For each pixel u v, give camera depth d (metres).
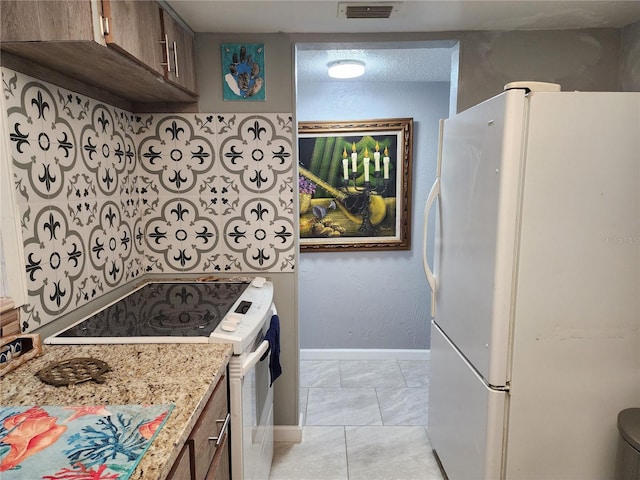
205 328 1.36
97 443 0.77
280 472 1.96
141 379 1.03
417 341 3.17
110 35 1.10
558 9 1.69
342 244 3.05
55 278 1.35
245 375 1.30
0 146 1.11
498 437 1.38
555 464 1.39
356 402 2.60
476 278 1.46
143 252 2.06
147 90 1.69
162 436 0.79
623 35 1.91
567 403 1.36
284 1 1.58
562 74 1.96
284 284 2.10
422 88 2.91
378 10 1.68
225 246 2.07
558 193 1.26
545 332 1.32
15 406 0.90
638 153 1.25
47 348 1.22
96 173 1.61
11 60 1.15
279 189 2.03
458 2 1.62
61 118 1.38
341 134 2.94
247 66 1.95
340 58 2.40
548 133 1.23
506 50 1.95
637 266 1.29
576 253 1.29
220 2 1.58
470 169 1.52
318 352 3.21
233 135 1.99
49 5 1.06
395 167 2.96
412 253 3.08
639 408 1.36
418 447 2.15
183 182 2.02
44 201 1.29
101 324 1.40
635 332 1.33
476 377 1.47
